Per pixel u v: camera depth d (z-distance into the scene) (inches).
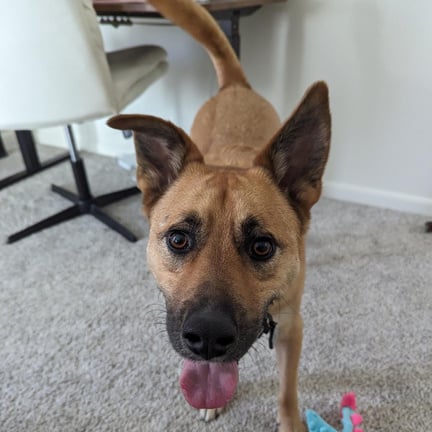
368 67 29.7
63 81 22.6
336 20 29.1
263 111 24.6
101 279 27.2
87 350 22.2
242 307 12.6
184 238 13.8
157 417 18.8
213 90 35.9
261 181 15.1
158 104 39.3
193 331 11.9
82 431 18.4
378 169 32.8
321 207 33.9
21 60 21.8
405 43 28.1
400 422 18.2
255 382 20.2
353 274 26.6
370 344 21.8
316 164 15.3
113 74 27.5
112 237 31.3
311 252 28.8
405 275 26.4
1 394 20.1
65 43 21.8
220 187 14.1
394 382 19.9
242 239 13.4
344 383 20.0
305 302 24.6
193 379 14.6
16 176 39.2
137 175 16.1
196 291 12.5
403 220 31.9
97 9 25.3
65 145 46.4
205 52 34.5
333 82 31.1
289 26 30.6
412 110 29.8
